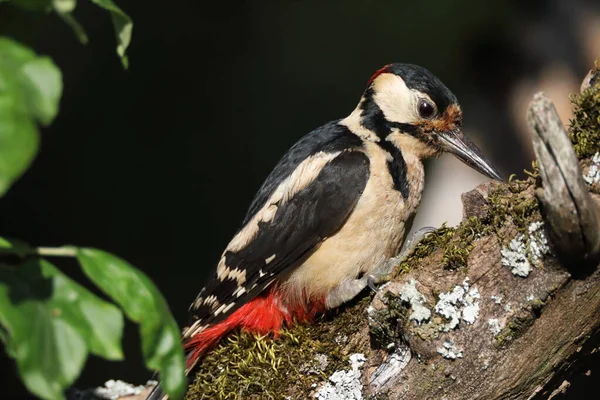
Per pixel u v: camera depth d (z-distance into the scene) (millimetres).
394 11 23719
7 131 3598
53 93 3879
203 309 8750
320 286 8469
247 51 23812
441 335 6766
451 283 6805
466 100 15898
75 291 4148
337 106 23453
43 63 3900
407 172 9289
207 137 22297
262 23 24156
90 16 21359
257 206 9102
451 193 15672
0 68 3762
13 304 3955
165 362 4344
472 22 16125
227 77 23297
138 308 4285
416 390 6977
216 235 21344
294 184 8867
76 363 3979
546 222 6367
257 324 8242
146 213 21219
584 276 6414
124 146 21516
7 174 3553
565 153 6016
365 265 8688
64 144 21156
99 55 21781
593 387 13086
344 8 24375
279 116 23141
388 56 23453
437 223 15727
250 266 8711
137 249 20719
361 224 8672
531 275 6574
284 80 23531
